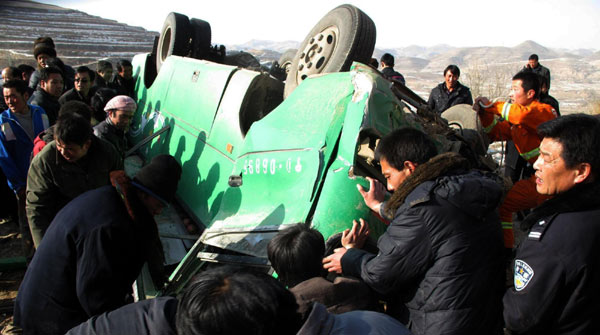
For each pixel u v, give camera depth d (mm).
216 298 1206
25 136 4410
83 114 3967
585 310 1860
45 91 5477
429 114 3621
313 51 4465
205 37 6719
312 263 2096
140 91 7219
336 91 3186
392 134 2363
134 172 5723
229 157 4109
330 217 2781
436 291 2107
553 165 1935
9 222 5633
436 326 2107
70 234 2166
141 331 1555
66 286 2225
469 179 2092
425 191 2109
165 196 2316
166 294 3178
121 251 2201
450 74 6996
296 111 3391
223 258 3008
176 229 4328
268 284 1296
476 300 2100
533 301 1898
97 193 2283
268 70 6422
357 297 2117
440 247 2096
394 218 2234
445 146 3434
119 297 2254
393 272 2150
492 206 2078
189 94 5273
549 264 1846
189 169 4738
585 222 1825
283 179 3160
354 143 2834
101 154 3463
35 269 2242
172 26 6574
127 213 2262
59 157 3242
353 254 2387
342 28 4230
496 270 2182
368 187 2812
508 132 4234
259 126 3566
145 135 6270
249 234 3045
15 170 4332
